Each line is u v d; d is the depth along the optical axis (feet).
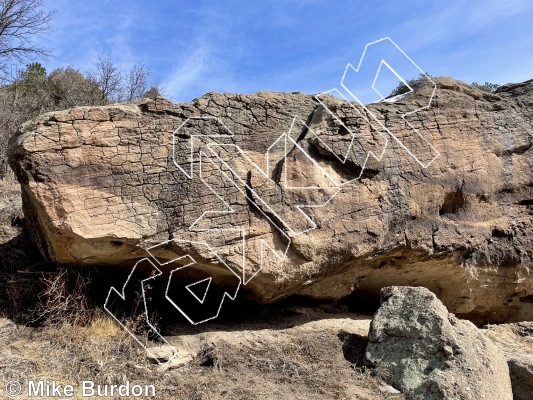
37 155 13.60
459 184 18.99
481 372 14.35
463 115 19.67
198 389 12.79
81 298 15.14
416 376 14.28
